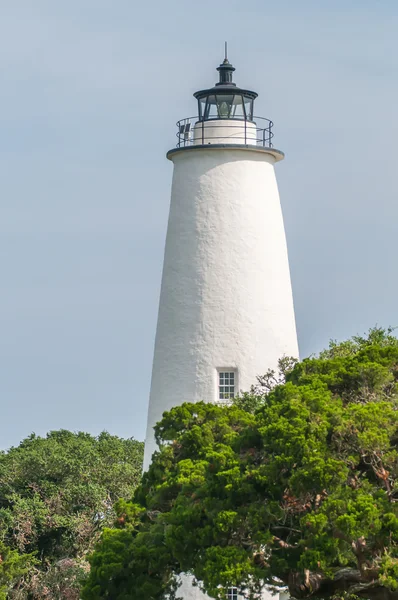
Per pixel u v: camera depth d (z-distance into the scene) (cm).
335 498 5928
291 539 6247
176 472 6981
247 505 6234
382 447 6028
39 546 9644
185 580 8050
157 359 8606
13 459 10156
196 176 8600
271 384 8294
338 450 6156
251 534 6162
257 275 8538
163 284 8662
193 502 6494
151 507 7056
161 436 7288
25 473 10012
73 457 10350
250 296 8494
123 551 6725
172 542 6347
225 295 8469
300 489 5978
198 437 7069
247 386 8400
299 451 6072
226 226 8531
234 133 8650
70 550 9538
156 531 6762
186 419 7231
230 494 6222
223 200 8550
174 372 8494
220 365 8412
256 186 8644
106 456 10744
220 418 7188
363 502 5819
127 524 7112
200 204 8562
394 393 6700
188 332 8481
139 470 10444
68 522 9538
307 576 6203
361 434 6044
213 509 6259
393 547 5884
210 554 6150
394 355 6844
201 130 8694
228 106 8800
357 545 5997
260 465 6344
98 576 6650
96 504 9750
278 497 6188
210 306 8469
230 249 8512
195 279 8512
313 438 6097
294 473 6022
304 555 5894
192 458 7144
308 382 6731
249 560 6131
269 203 8700
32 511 9569
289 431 6138
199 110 8888
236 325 8450
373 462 6128
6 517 9538
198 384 8419
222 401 8388
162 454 7162
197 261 8525
